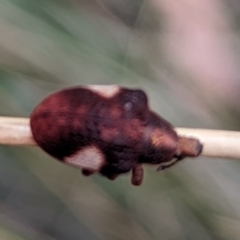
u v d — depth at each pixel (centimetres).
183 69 12
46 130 7
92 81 11
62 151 7
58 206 11
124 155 7
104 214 11
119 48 11
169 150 7
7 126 7
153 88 11
